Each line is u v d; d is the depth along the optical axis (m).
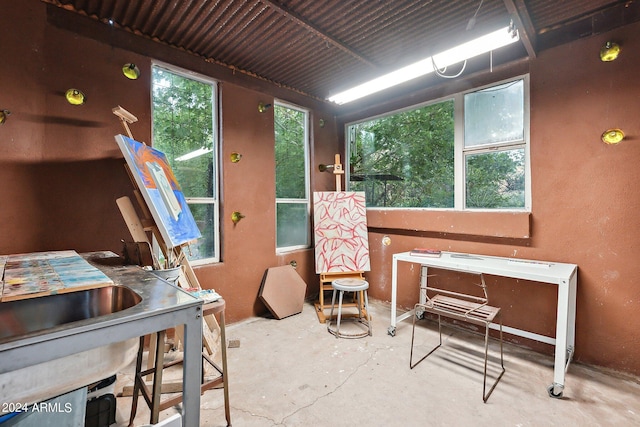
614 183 2.10
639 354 2.02
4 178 1.85
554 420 1.66
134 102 2.37
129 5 2.06
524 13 1.95
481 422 1.65
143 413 1.70
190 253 2.50
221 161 2.91
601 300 2.16
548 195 2.39
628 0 2.02
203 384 1.56
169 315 1.00
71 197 2.09
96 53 2.19
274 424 1.63
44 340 0.78
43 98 1.98
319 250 3.33
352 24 2.26
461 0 2.00
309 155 3.82
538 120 2.43
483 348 2.52
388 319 3.15
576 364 2.24
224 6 2.07
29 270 1.26
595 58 2.17
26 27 1.92
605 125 2.13
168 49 2.55
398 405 1.79
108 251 2.21
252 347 2.51
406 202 3.40
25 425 0.99
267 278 3.21
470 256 2.67
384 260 3.54
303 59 2.85
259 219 3.21
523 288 2.53
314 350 2.47
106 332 0.88
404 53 2.70
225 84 2.93
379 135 3.66
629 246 2.05
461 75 2.88
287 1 2.00
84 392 1.15
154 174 1.95
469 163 2.89
